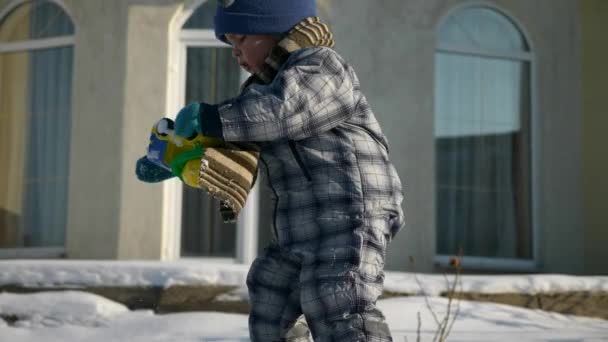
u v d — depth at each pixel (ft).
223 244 25.05
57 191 26.43
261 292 7.79
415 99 25.41
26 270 19.75
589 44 27.76
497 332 17.66
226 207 6.94
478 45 27.02
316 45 7.14
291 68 6.65
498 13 27.30
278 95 6.48
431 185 25.22
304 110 6.53
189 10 25.55
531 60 27.32
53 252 25.48
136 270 19.67
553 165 26.96
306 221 6.98
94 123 25.32
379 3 25.64
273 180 7.21
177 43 25.53
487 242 26.76
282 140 7.06
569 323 19.95
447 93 26.81
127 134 24.84
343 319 6.70
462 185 26.73
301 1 7.25
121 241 24.45
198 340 16.72
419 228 25.03
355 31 25.40
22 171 26.91
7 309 19.06
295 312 7.77
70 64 26.71
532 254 26.94
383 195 7.06
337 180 6.95
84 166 25.25
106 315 18.99
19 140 27.09
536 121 27.12
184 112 6.57
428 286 20.49
